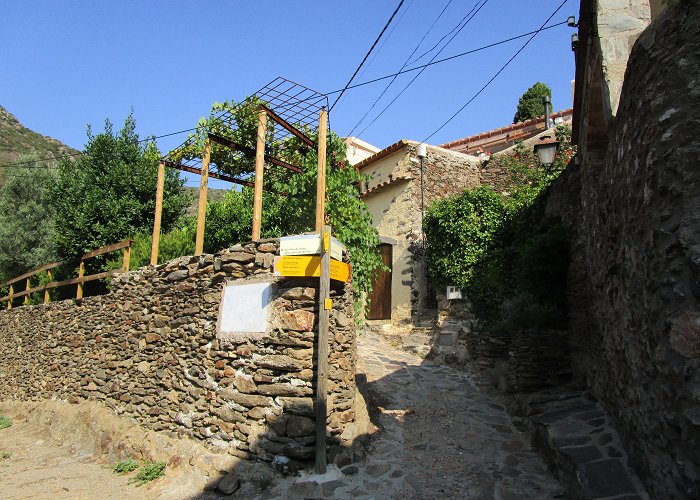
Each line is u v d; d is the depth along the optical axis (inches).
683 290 97.3
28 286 474.6
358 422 219.6
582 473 144.0
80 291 359.6
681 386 96.7
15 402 418.3
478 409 262.4
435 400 278.7
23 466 264.7
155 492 200.2
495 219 378.6
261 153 237.6
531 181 433.4
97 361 318.7
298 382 196.9
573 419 190.7
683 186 99.3
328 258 201.6
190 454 216.8
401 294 433.1
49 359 382.6
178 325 253.6
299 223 313.7
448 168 468.8
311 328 201.6
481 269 370.0
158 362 262.5
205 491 189.0
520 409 243.9
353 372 228.1
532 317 271.1
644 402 123.6
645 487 127.2
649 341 115.3
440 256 399.9
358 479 182.7
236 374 214.7
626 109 132.0
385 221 466.0
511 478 177.9
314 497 170.4
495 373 309.6
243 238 374.0
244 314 217.8
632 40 156.9
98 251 347.9
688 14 105.6
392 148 458.6
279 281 209.9
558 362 263.6
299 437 190.9
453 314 382.0
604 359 189.3
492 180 470.0
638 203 121.6
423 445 214.5
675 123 103.3
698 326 92.1
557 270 276.8
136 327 287.3
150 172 470.3
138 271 295.1
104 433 276.7
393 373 327.3
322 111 229.1
